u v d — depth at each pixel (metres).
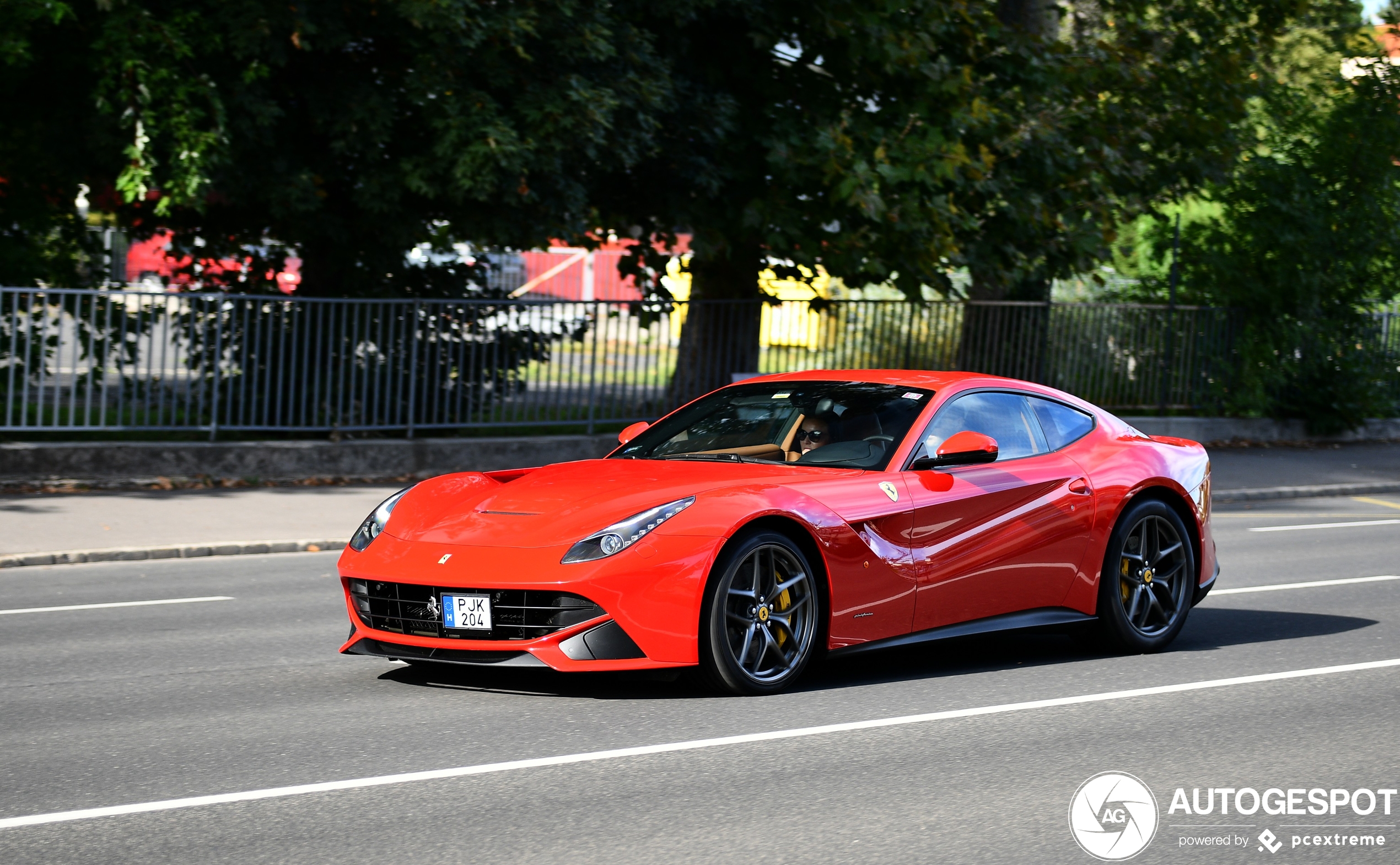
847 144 15.19
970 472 6.81
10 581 9.71
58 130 13.84
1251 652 7.46
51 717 5.76
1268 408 22.11
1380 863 4.13
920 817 4.46
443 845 4.11
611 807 4.52
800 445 6.84
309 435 15.21
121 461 13.69
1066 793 4.76
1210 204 24.08
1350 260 22.02
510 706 5.91
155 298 13.92
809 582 6.16
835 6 15.33
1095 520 7.14
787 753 5.20
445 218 14.95
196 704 6.01
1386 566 11.05
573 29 13.41
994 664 7.04
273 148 13.74
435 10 12.44
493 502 6.30
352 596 6.26
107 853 4.02
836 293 19.80
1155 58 19.84
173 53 12.60
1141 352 21.16
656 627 5.75
